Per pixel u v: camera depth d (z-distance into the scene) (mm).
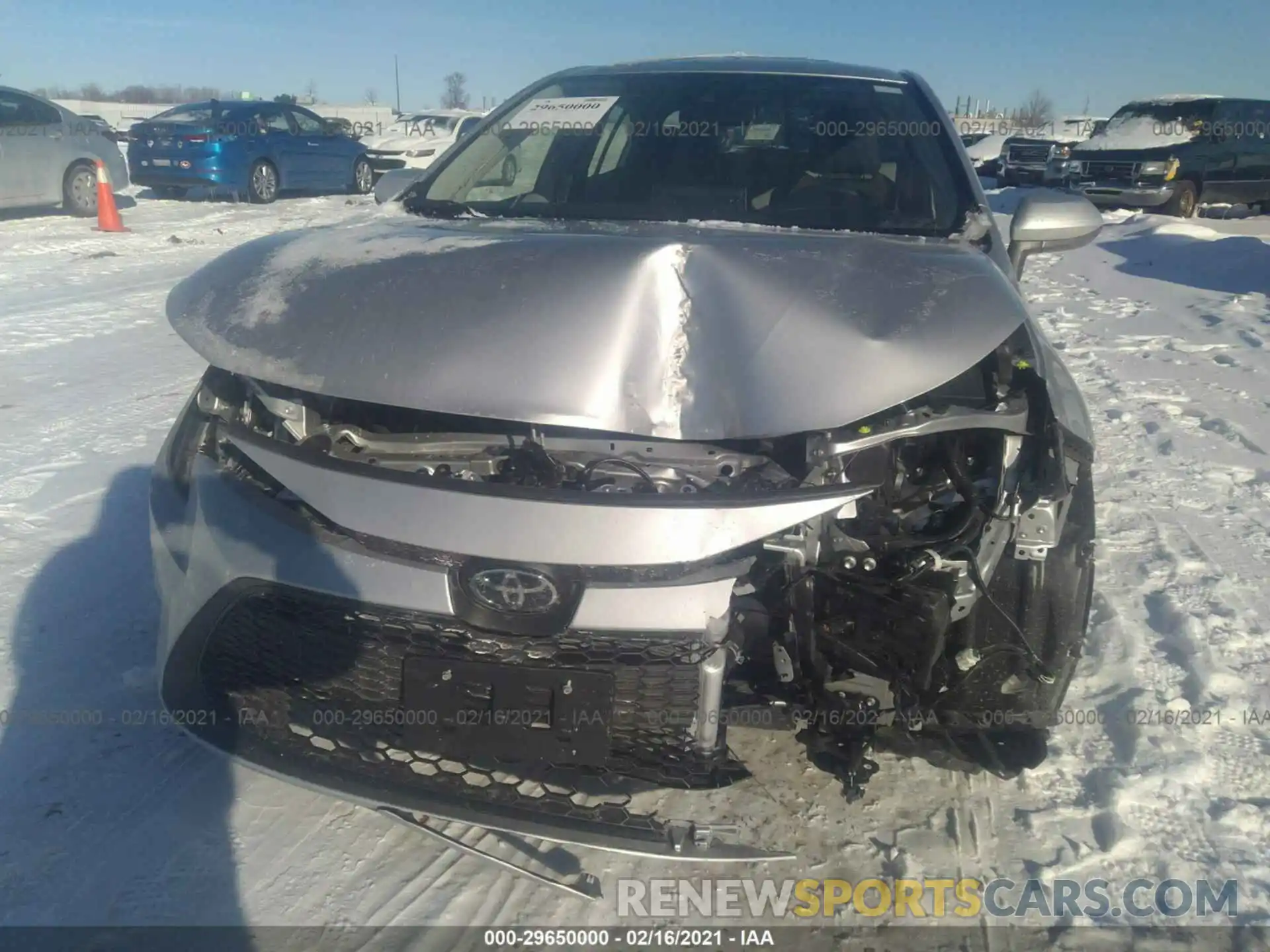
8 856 2104
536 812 1894
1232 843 2189
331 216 13227
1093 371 6152
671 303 1992
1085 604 2123
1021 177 21906
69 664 2773
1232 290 9000
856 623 1994
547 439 1955
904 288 2088
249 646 2041
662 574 1801
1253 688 2729
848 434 1903
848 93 3326
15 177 11484
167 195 14766
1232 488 4230
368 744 1979
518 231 2467
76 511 3748
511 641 1848
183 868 2102
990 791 2350
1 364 5738
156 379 5523
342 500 1868
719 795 2293
